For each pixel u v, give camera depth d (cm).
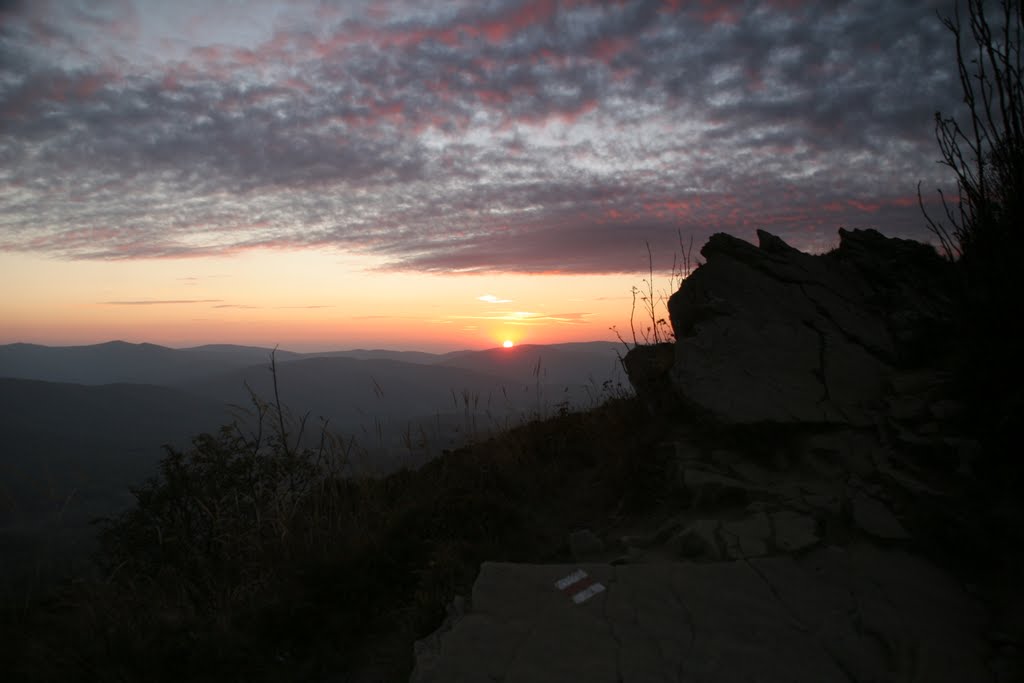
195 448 591
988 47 438
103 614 406
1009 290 451
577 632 314
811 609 329
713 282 736
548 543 521
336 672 373
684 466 530
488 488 615
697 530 421
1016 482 388
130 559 498
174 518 548
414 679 287
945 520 379
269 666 377
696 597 343
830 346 626
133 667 356
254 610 419
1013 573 339
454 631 320
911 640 295
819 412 534
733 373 591
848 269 766
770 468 515
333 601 437
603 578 368
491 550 491
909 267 731
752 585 352
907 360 596
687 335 709
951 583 347
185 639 384
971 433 443
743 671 278
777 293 714
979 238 477
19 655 364
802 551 382
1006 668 269
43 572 442
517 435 735
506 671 284
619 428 690
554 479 644
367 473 640
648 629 314
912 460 454
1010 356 443
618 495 573
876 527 400
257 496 566
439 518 543
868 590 343
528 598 349
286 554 486
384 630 417
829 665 282
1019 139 432
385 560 480
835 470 479
